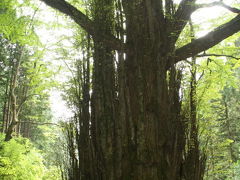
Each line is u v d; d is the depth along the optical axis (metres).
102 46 3.02
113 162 2.71
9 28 4.27
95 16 3.09
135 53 3.01
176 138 2.79
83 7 3.79
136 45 3.04
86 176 2.74
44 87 4.85
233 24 3.08
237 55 4.48
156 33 3.10
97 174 2.72
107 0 3.09
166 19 3.25
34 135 17.78
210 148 3.18
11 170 5.48
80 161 2.78
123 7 3.17
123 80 2.93
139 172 2.64
